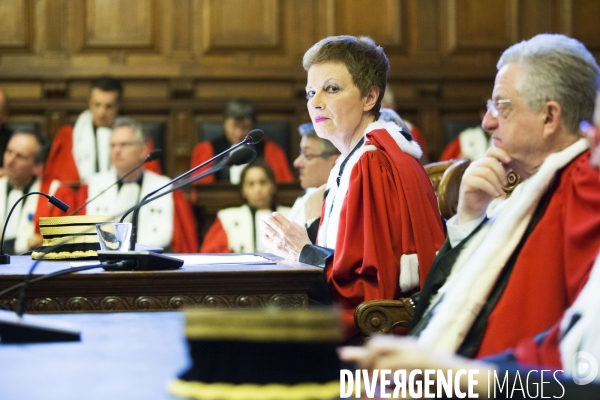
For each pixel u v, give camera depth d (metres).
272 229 7.19
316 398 2.75
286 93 19.22
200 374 2.84
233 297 5.52
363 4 19.61
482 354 4.43
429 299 5.04
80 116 17.38
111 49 19.30
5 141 18.33
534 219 4.64
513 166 5.06
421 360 3.03
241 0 19.50
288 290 5.59
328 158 10.16
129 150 14.12
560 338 3.62
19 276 5.32
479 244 5.01
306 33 19.52
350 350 3.04
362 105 7.36
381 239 6.50
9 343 3.86
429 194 6.90
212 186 14.83
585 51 4.91
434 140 19.22
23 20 19.19
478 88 19.38
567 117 4.85
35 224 14.62
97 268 5.66
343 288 6.46
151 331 4.25
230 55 19.44
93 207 14.41
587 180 4.43
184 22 19.45
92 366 3.25
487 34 19.70
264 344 2.82
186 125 18.97
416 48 19.59
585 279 4.26
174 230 14.34
